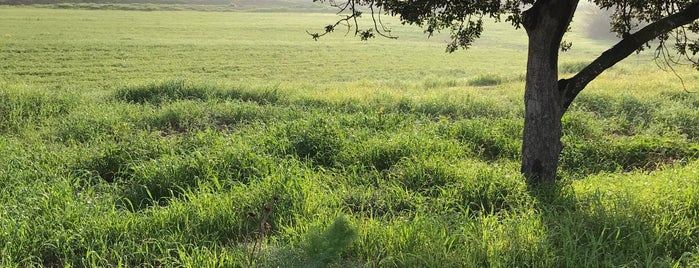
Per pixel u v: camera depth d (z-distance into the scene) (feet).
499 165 31.17
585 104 51.24
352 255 18.84
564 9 25.03
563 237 19.10
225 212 21.97
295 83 81.10
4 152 31.19
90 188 25.46
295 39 160.97
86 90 70.44
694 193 22.26
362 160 30.53
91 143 34.42
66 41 121.90
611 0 29.94
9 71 86.12
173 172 26.81
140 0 313.94
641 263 17.51
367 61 117.91
